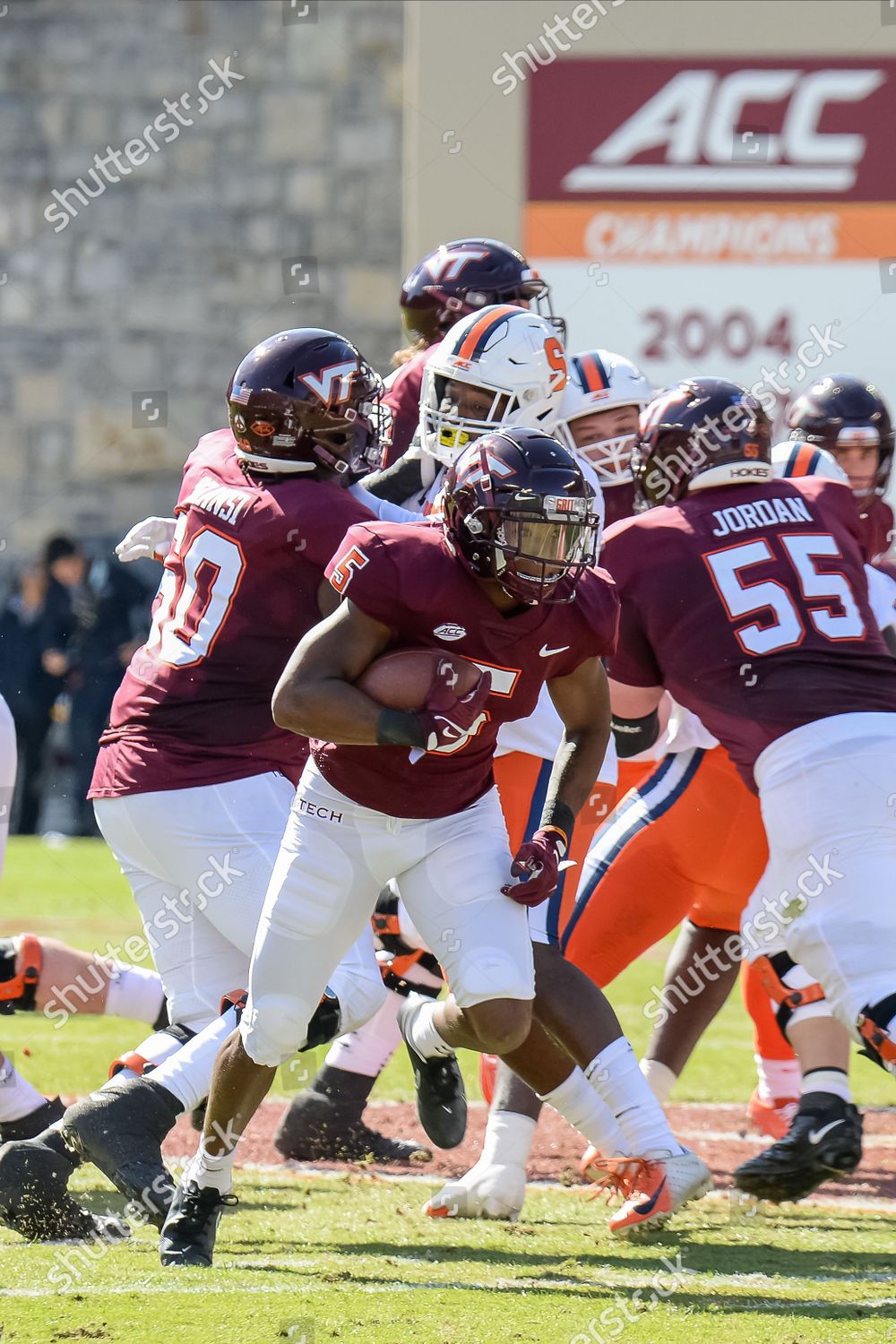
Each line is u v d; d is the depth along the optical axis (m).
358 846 10.34
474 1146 14.85
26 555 46.75
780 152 35.09
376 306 47.59
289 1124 14.20
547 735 12.82
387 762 10.12
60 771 39.91
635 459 13.52
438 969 14.38
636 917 13.59
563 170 35.44
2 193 47.81
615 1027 11.54
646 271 35.31
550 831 10.55
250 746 11.76
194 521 12.00
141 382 47.69
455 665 9.72
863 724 11.88
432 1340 8.74
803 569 12.53
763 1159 12.26
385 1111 16.33
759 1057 15.02
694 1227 11.95
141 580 39.91
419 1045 12.02
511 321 13.32
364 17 47.44
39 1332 8.77
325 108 47.50
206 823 11.56
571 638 10.30
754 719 12.12
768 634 12.28
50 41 47.78
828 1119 12.20
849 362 34.62
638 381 15.48
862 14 34.84
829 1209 12.74
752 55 35.16
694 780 13.34
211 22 47.62
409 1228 11.62
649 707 13.18
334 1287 9.82
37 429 47.47
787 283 35.00
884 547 16.11
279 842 11.55
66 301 47.69
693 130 35.22
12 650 38.34
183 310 47.75
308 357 11.74
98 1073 16.91
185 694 11.78
